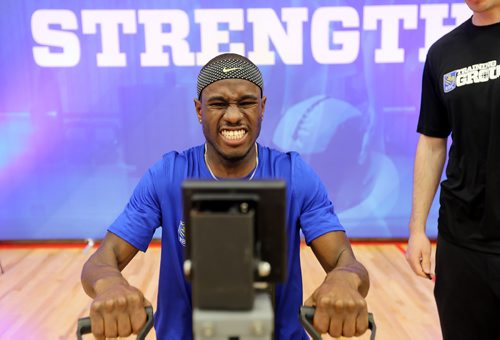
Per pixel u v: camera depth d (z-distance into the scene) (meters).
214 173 1.27
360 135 4.09
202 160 1.29
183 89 4.02
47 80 4.00
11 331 2.77
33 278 3.55
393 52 3.95
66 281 3.49
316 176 1.31
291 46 3.94
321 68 3.98
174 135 4.11
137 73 3.99
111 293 0.91
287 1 3.88
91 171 4.16
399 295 3.24
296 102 4.04
